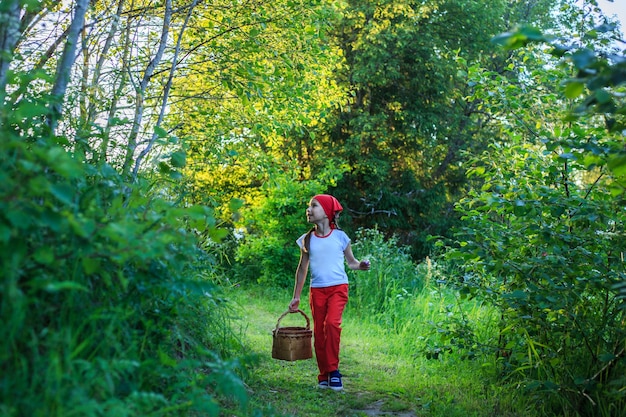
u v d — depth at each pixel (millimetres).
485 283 5781
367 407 4910
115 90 5098
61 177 3281
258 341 7320
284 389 5230
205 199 5562
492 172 5594
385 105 22312
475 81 5742
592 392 4535
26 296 2518
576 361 4801
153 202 3486
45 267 2688
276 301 12352
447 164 23219
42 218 2383
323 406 4805
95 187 3361
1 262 2367
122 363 2686
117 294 3150
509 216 5426
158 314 3705
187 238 3115
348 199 21391
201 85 7449
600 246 4730
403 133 22062
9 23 3146
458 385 5609
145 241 2615
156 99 6543
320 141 21656
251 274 14570
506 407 4895
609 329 4609
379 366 6594
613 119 3137
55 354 2398
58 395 2305
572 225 4902
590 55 2684
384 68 20969
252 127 7512
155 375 3188
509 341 5664
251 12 6836
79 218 2516
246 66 6523
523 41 2814
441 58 21453
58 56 5070
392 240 13266
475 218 5324
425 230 21672
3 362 2369
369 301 10656
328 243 5629
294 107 7652
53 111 3799
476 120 24375
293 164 8648
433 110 22094
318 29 7453
